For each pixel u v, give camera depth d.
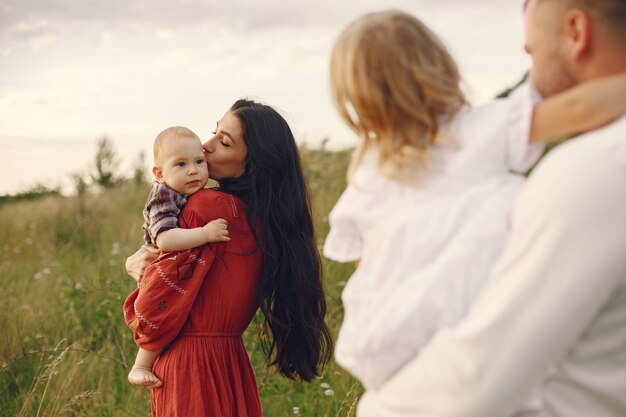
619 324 1.20
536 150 1.44
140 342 2.54
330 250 1.59
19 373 4.30
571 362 1.24
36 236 8.84
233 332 2.63
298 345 2.86
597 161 1.15
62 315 5.07
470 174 1.42
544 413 1.25
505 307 1.17
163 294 2.46
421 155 1.42
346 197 1.54
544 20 1.37
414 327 1.35
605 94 1.30
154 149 2.61
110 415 3.79
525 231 1.19
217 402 2.53
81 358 4.38
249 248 2.58
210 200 2.53
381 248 1.44
